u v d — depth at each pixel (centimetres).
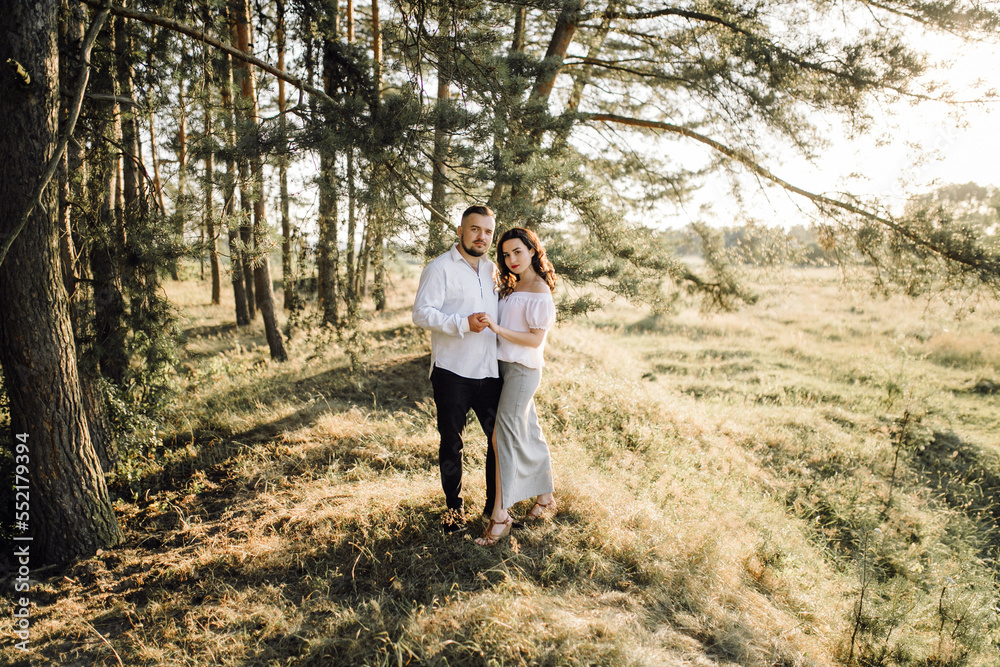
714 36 705
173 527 371
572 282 627
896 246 695
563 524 353
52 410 320
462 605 272
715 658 264
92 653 260
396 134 422
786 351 1181
